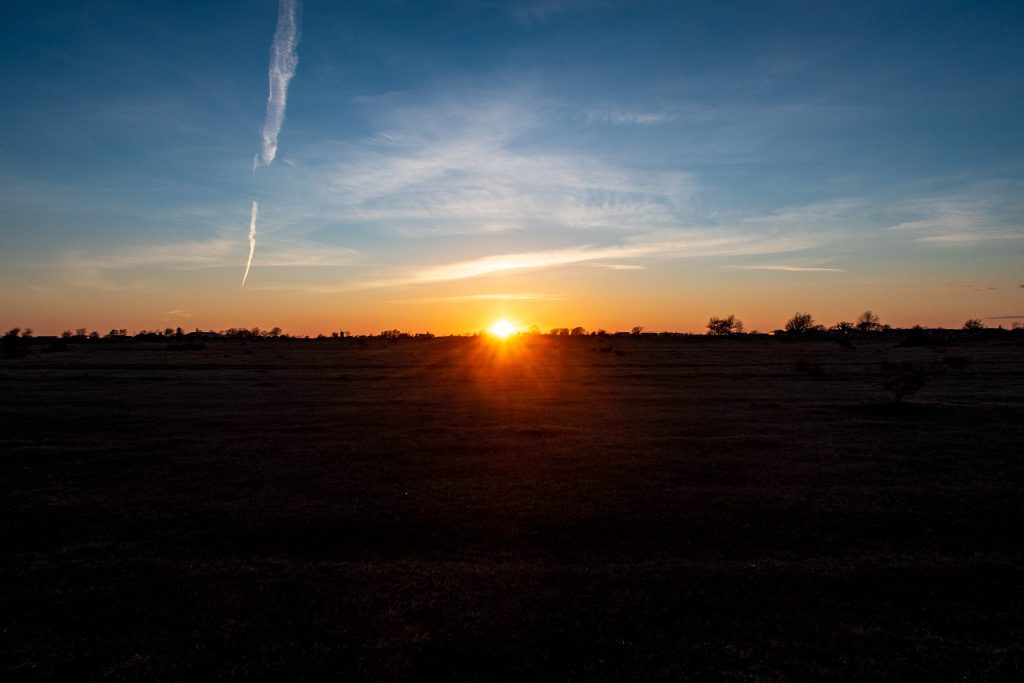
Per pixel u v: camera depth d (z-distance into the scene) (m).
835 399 26.66
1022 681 5.22
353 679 5.35
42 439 17.12
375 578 7.38
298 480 12.42
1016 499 10.56
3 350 65.44
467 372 47.31
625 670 5.47
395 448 15.77
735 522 9.55
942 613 6.44
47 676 5.39
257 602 6.76
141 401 26.78
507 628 6.16
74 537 9.20
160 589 7.10
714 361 58.88
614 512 10.06
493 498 10.95
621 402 26.53
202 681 5.32
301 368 52.41
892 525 9.39
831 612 6.48
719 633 6.08
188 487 11.88
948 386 31.58
